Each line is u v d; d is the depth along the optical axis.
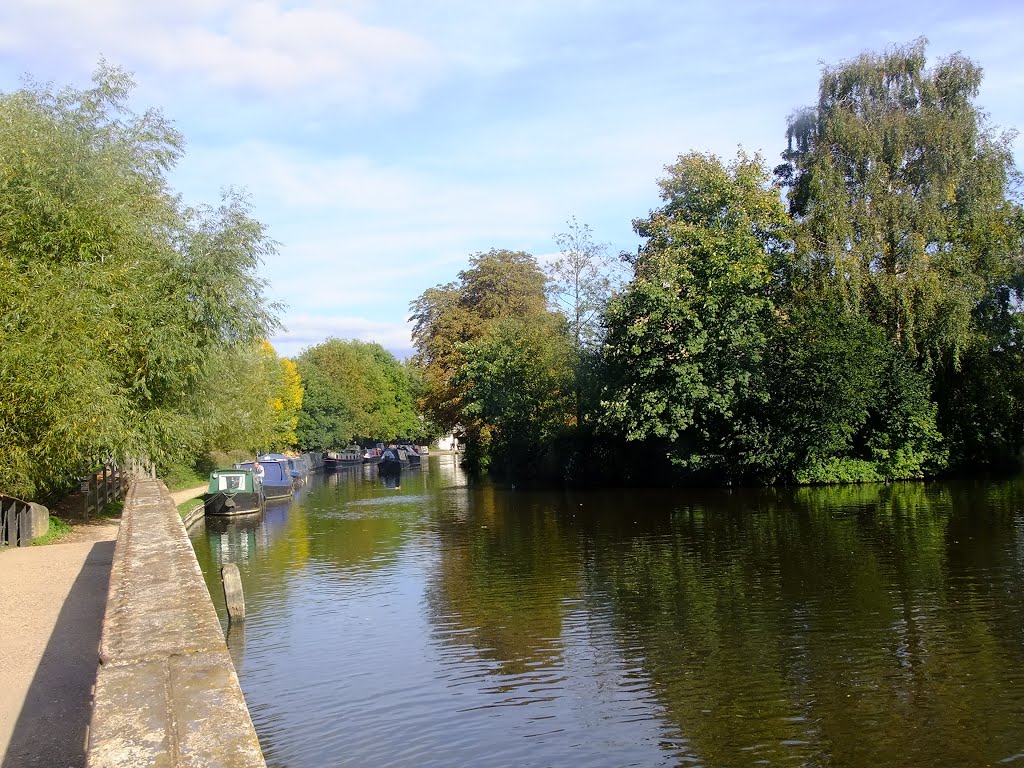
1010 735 9.93
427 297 62.62
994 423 39.38
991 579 17.16
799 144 39.22
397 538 27.08
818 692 11.46
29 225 20.44
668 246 39.16
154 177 25.97
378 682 12.48
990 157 35.34
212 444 45.19
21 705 7.82
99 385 19.52
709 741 10.08
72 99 23.39
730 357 36.66
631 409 37.91
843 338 36.00
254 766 2.96
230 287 24.33
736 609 15.79
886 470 38.00
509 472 54.06
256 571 21.84
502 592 18.09
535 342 49.97
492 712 11.23
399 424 121.00
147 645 4.63
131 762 3.01
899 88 37.12
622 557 21.62
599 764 9.62
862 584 17.22
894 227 35.09
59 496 25.86
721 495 36.34
